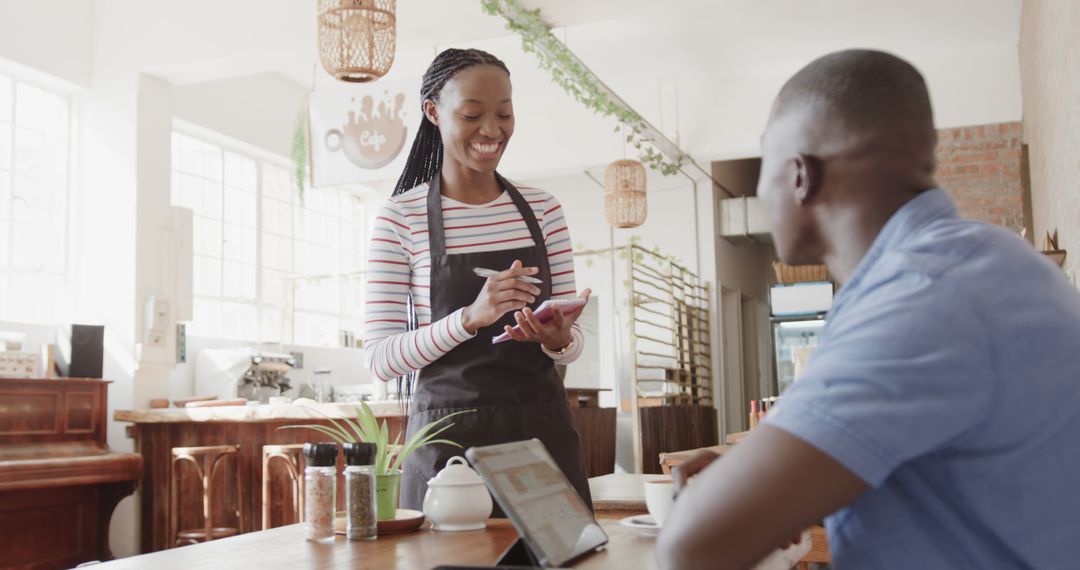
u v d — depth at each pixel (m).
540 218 2.11
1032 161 7.07
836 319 0.89
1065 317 0.83
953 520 0.83
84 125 6.50
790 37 8.11
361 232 10.37
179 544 5.40
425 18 5.81
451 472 1.62
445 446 1.85
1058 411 0.80
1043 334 0.81
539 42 6.21
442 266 1.98
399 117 6.36
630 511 2.30
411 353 1.85
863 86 0.90
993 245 0.85
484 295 1.79
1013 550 0.81
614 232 10.51
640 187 8.30
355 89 6.45
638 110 9.38
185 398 6.67
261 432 5.49
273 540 1.52
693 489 0.83
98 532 5.55
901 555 0.84
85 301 6.29
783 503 0.77
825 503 0.77
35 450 5.12
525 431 1.88
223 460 5.56
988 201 8.30
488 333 1.92
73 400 5.43
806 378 0.82
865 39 8.14
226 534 5.34
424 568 1.23
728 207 10.41
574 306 1.80
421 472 1.86
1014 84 8.30
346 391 8.07
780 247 0.98
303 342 9.19
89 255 6.34
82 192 6.45
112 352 6.16
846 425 0.77
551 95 9.62
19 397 5.11
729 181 11.00
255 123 8.50
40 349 5.79
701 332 10.06
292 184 9.23
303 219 9.38
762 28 7.89
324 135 6.47
